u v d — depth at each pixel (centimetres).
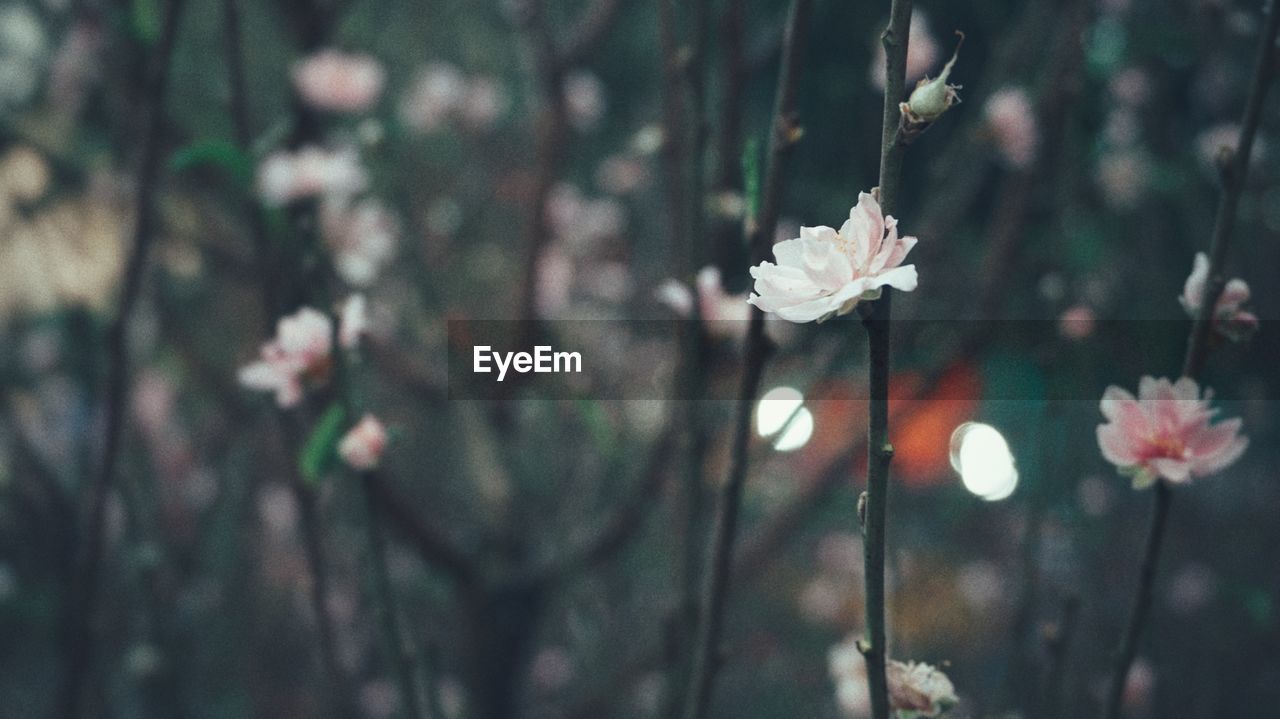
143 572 88
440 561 107
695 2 67
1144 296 135
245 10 131
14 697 150
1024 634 82
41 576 137
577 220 133
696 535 70
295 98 96
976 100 104
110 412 78
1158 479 59
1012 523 149
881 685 53
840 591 170
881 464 52
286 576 147
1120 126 136
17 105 111
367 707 110
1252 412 165
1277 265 141
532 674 149
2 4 121
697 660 64
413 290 126
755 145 60
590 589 150
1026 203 89
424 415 153
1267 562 156
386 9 148
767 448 112
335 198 88
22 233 115
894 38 51
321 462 67
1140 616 60
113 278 107
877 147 148
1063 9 91
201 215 109
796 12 60
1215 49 106
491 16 165
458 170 146
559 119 107
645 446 133
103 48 90
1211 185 141
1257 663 133
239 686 140
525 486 119
